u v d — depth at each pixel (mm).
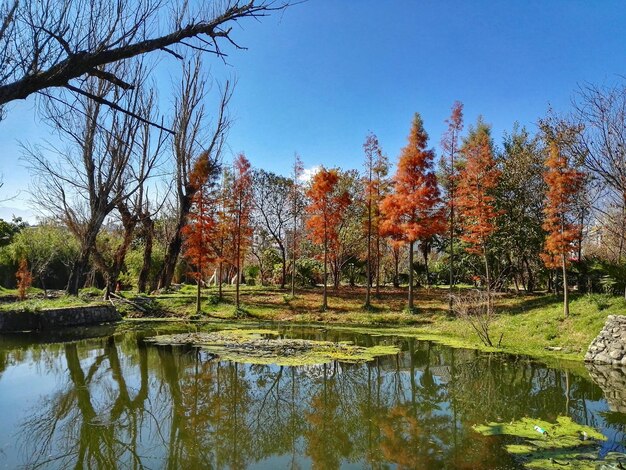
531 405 8234
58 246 30453
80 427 7035
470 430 6906
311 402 8484
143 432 6828
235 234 22422
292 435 6762
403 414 7773
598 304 14305
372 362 11953
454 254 27188
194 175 21375
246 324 19625
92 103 15531
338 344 14219
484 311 18578
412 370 11070
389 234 21625
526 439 6449
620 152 12578
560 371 10883
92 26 3965
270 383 9820
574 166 15000
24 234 30500
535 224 21875
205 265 22297
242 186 22328
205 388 9336
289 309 22641
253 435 6770
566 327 14102
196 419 7457
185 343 14188
